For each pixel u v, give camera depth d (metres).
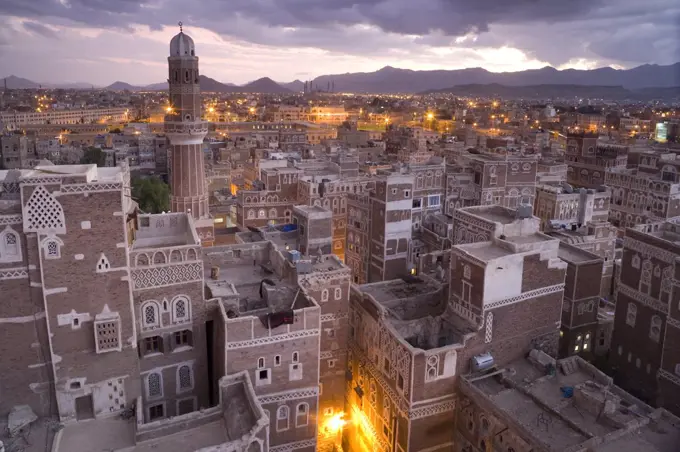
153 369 48.94
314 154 148.88
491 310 52.22
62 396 43.16
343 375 61.44
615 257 94.19
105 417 44.56
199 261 48.62
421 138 195.38
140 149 184.00
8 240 40.28
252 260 63.75
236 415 43.47
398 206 87.12
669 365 53.91
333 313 59.31
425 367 49.97
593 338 68.56
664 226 63.75
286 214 108.81
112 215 42.00
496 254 53.59
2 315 41.16
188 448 41.56
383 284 67.56
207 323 52.41
